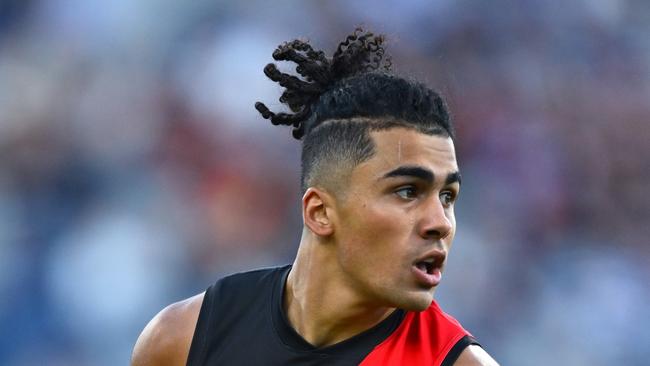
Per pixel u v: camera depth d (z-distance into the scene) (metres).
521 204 33.09
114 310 29.39
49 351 28.77
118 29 35.81
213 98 33.97
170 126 33.69
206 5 36.28
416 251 8.93
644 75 36.91
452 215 9.15
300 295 9.79
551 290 31.36
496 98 35.53
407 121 8.97
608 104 36.16
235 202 31.89
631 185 34.59
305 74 9.82
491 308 30.30
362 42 9.84
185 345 10.35
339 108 9.26
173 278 30.44
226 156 32.75
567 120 35.56
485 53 36.34
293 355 9.70
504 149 34.06
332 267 9.44
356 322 9.54
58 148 33.16
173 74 34.84
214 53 35.19
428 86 9.24
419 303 9.02
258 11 36.25
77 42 35.50
